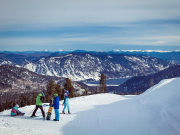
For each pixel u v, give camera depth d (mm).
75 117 13367
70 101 23312
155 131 9812
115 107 17438
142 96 20922
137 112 14445
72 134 9039
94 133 9422
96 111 15672
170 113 11477
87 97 26500
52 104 12266
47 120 12258
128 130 10133
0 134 8055
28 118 12859
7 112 16141
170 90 16266
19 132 8695
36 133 8719
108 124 11406
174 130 9562
